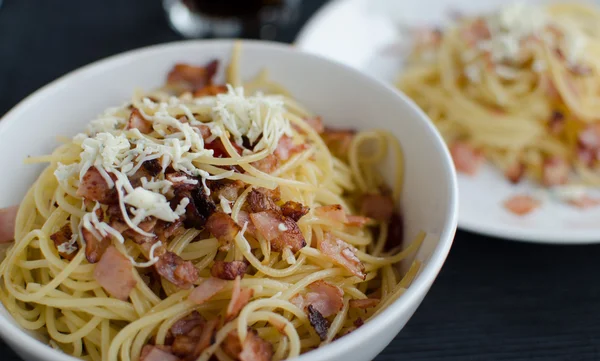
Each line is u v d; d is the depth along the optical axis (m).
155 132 0.34
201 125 0.34
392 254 0.38
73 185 0.33
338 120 0.42
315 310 0.32
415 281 0.31
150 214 0.31
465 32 0.58
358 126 0.41
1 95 0.51
